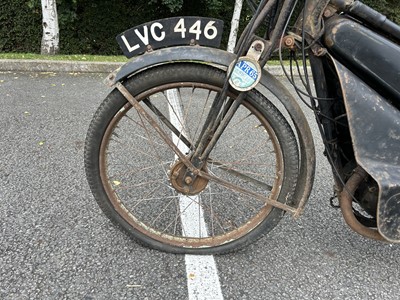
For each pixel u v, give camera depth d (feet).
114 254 6.21
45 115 11.96
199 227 7.00
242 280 5.93
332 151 5.89
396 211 5.41
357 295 5.88
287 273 6.16
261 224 6.12
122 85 5.40
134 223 6.23
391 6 24.53
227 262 6.25
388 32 5.19
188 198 7.85
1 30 27.55
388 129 5.24
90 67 18.10
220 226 6.91
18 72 17.10
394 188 5.26
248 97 5.48
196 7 30.07
